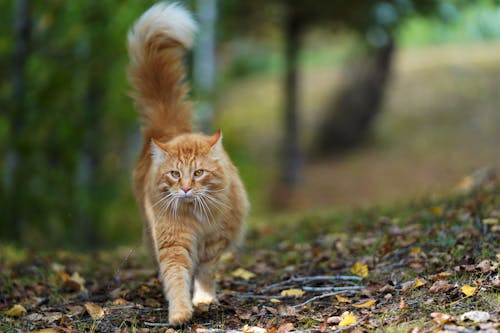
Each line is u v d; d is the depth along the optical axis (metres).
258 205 20.58
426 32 39.28
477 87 30.33
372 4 18.42
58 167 16.53
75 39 15.42
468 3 17.91
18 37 14.46
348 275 7.10
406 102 30.08
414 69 33.66
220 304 6.52
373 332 5.23
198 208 6.17
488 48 35.97
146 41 7.45
